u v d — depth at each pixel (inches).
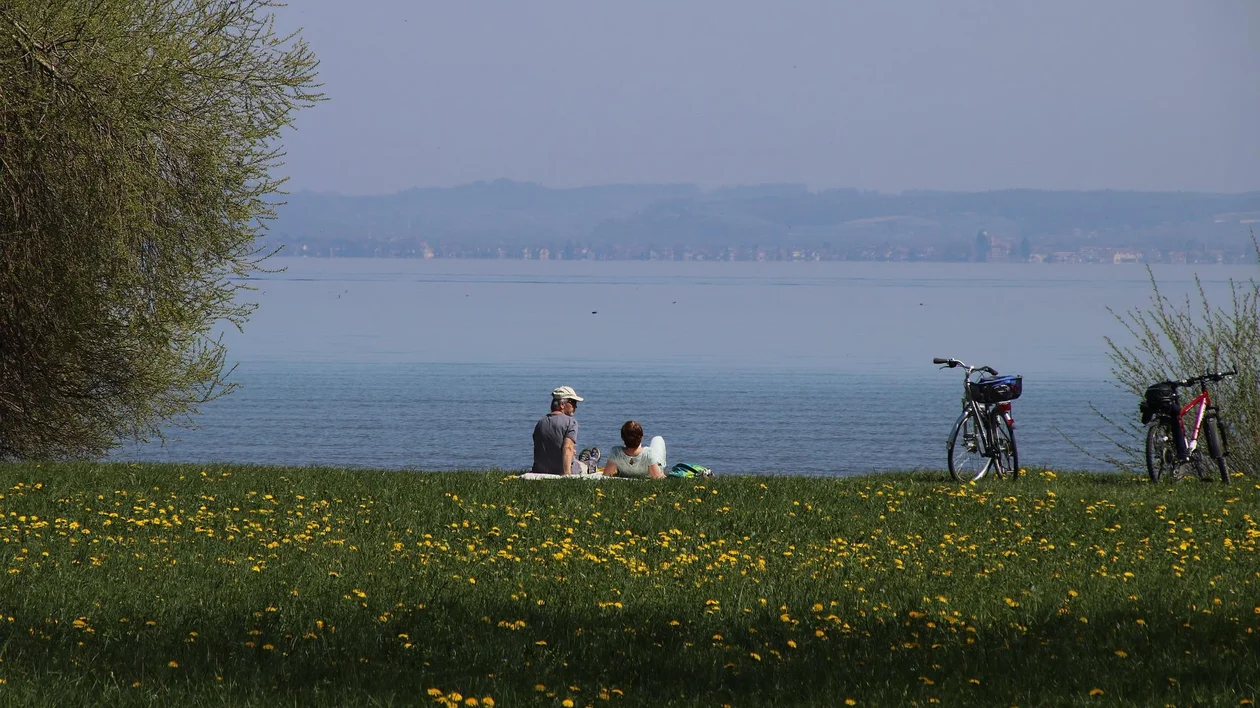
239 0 2839.6
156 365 3275.1
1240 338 2940.5
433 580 1446.9
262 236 3048.7
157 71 2613.2
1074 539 1814.7
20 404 3157.0
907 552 1696.6
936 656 1124.5
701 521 1908.2
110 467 2409.0
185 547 1632.6
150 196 2682.1
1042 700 979.9
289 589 1386.6
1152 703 958.4
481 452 7519.7
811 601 1376.7
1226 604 1333.7
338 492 2124.8
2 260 2684.5
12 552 1546.5
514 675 1065.5
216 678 1027.3
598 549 1658.5
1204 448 2738.7
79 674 1032.8
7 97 2485.2
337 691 997.2
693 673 1081.4
